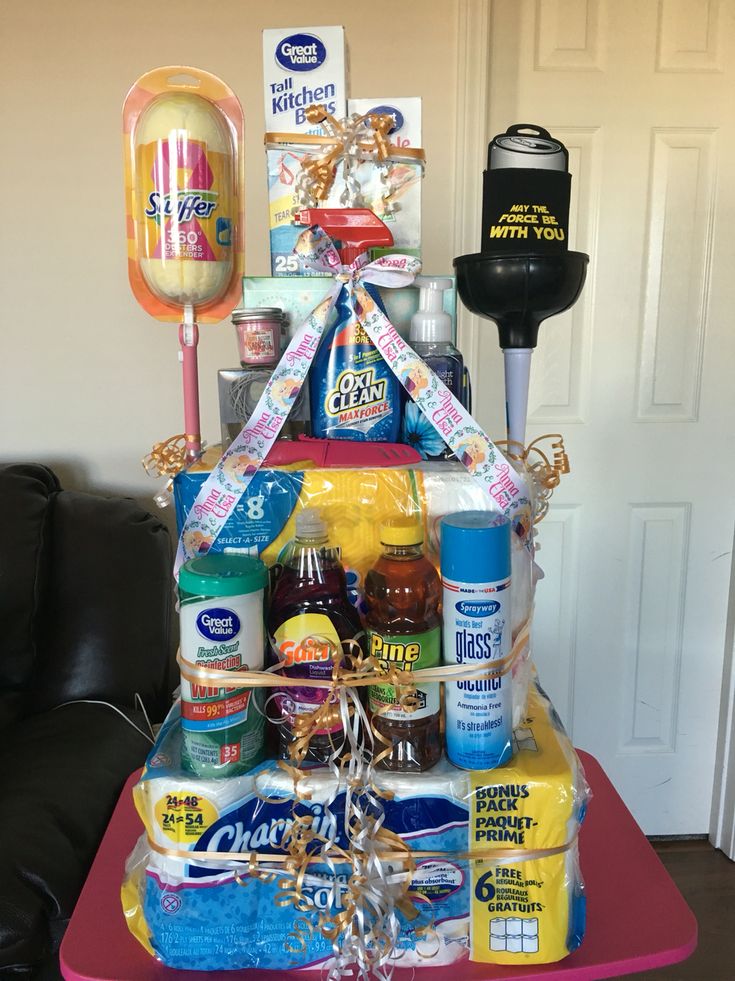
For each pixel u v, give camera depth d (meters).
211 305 0.73
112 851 0.76
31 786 1.01
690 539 1.75
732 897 1.66
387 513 0.63
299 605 0.60
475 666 0.59
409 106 0.73
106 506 1.36
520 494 0.64
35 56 1.43
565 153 0.75
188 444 0.72
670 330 1.66
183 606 0.58
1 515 1.27
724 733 1.81
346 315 0.68
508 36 1.52
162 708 1.31
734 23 1.54
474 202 1.50
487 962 0.62
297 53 0.72
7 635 1.23
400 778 0.60
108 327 1.53
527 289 0.74
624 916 0.67
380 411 0.69
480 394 1.63
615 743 1.85
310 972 0.62
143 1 1.42
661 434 1.70
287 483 0.62
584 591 1.77
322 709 0.58
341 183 0.72
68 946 0.64
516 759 0.62
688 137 1.58
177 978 0.61
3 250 1.49
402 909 0.60
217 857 0.59
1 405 1.55
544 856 0.60
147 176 0.67
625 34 1.54
